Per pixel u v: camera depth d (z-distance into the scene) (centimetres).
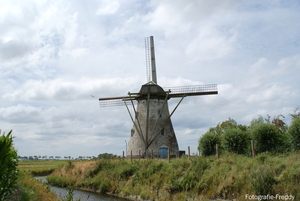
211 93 4025
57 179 3256
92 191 2698
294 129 2247
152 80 4347
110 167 3011
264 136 2497
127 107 4062
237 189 1630
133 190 2292
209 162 2120
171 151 3950
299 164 1597
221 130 5028
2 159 946
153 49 4472
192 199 1773
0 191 947
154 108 4078
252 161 1817
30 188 1410
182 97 3984
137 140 3972
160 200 1928
